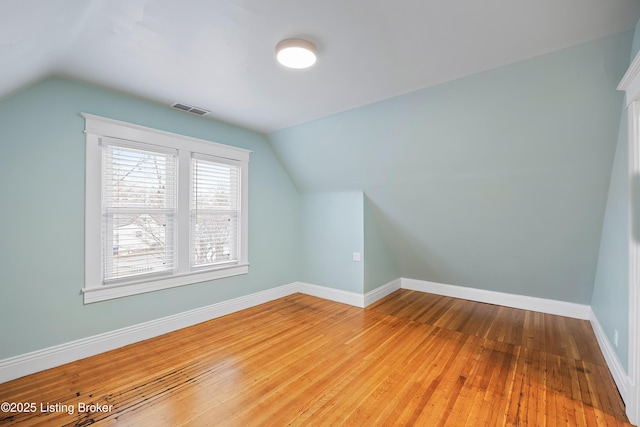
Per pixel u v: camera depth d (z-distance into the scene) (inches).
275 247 161.0
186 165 121.0
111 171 102.0
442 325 124.1
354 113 115.7
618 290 83.1
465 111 94.7
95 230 98.0
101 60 80.2
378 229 159.3
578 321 128.3
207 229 130.2
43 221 88.0
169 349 101.7
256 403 73.5
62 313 91.5
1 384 80.4
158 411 70.2
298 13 60.4
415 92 98.0
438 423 66.7
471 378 84.4
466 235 135.0
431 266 163.9
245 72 86.4
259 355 97.9
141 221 109.7
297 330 118.6
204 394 76.9
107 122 99.4
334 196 158.6
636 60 57.3
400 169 125.0
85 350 95.6
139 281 107.6
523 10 59.2
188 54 76.9
